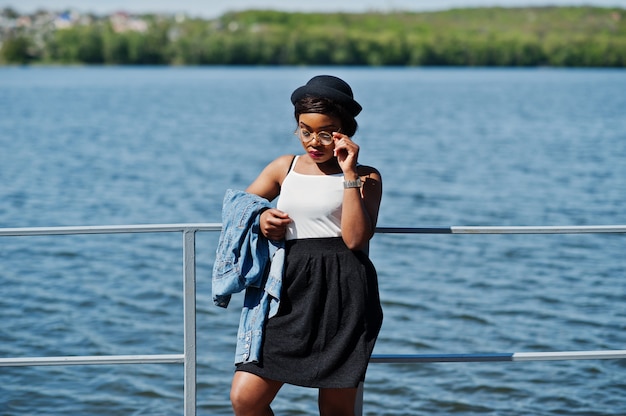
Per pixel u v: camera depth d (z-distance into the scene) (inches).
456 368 315.0
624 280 467.2
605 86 3336.6
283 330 136.4
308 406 283.4
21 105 2269.9
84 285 461.4
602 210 764.0
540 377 305.9
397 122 1756.9
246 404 136.7
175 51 6245.1
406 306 422.0
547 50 5895.7
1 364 144.3
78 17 6707.7
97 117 1905.8
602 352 152.9
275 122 1798.7
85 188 895.1
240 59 6092.5
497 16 6043.3
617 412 277.0
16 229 142.6
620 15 5905.5
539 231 151.2
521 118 1845.5
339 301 135.9
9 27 6599.4
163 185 918.4
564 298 431.8
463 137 1446.9
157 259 524.4
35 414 279.7
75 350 358.6
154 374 312.0
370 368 315.6
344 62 5979.3
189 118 1892.2
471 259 522.0
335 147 135.0
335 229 137.6
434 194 842.2
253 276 136.5
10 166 1064.2
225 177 986.7
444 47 5915.4
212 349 348.8
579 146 1286.9
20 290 448.1
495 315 403.2
